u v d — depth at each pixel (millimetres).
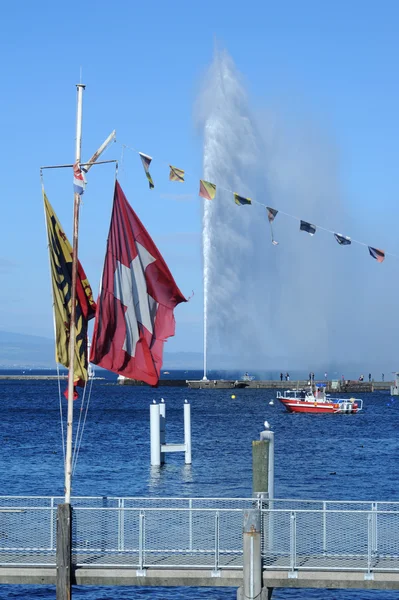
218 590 47125
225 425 158750
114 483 81812
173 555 38719
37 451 111375
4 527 39156
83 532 38500
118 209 39406
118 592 46719
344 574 36469
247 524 35969
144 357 39156
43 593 47344
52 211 39062
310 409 192000
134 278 39312
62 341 38688
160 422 92188
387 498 75188
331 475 90375
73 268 38125
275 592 46906
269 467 47531
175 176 39125
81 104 39500
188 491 77312
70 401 38094
